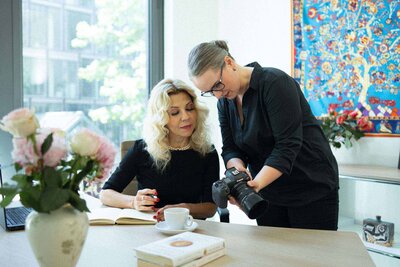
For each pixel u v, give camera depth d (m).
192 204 1.75
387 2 2.38
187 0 3.14
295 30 2.80
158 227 1.35
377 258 2.28
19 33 2.43
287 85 1.51
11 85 2.41
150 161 1.90
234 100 1.71
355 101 2.55
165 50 3.15
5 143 2.30
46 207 0.82
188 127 1.86
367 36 2.47
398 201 2.37
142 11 3.10
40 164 0.85
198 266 1.02
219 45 1.57
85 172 0.91
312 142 1.65
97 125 2.88
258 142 1.64
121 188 1.86
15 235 1.30
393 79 2.38
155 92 1.87
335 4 2.61
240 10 3.18
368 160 2.51
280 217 1.76
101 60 2.89
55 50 2.64
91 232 1.33
